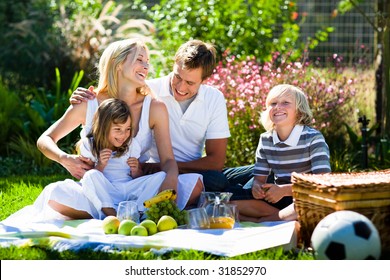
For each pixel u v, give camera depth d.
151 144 6.22
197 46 6.04
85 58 11.77
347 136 9.77
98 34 12.28
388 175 5.38
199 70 6.00
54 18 12.78
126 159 5.98
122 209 5.45
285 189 5.75
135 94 6.11
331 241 4.34
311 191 5.02
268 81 8.87
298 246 5.15
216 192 5.67
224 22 11.69
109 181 5.91
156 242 4.97
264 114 6.18
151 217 5.45
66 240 5.06
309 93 8.81
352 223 4.35
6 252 4.88
